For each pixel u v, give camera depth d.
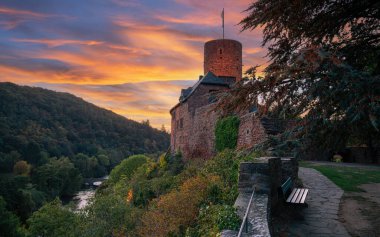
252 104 4.85
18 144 103.81
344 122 4.16
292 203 7.14
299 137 4.58
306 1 4.93
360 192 10.55
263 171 6.59
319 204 9.07
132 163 51.22
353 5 5.08
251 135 19.00
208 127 27.33
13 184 52.94
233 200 7.92
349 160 22.34
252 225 4.75
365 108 3.55
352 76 3.63
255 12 5.29
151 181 26.75
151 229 11.95
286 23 5.28
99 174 115.50
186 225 9.63
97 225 22.28
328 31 5.42
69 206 31.67
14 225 33.12
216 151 24.92
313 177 13.20
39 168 79.06
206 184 10.13
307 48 3.97
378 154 19.59
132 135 175.75
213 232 5.21
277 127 17.05
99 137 160.62
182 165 31.34
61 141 129.88
